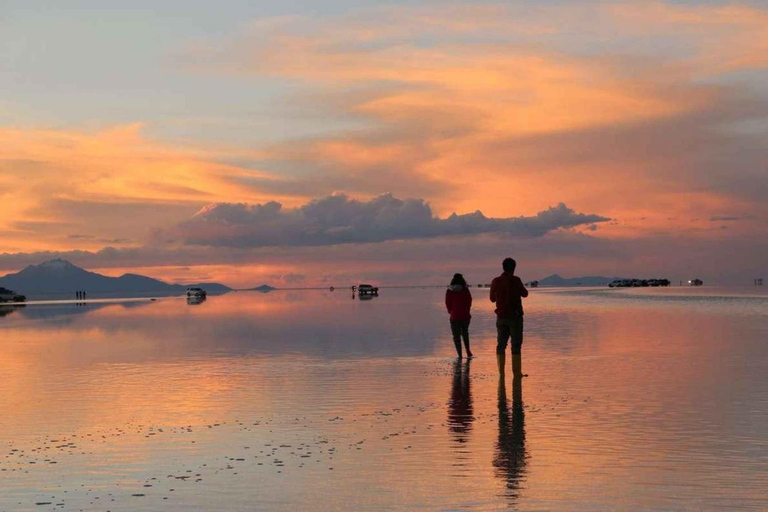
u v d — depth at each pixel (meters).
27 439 11.22
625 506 7.52
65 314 58.34
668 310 51.12
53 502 7.98
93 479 8.90
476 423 11.97
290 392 15.55
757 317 40.88
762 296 87.19
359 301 86.94
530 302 73.44
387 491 8.17
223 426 12.03
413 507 7.59
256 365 20.50
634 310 51.91
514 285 17.28
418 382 16.86
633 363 19.80
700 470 8.88
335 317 46.81
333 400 14.46
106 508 7.75
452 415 12.71
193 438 11.15
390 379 17.41
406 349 24.81
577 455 9.70
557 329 32.94
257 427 11.91
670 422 11.77
